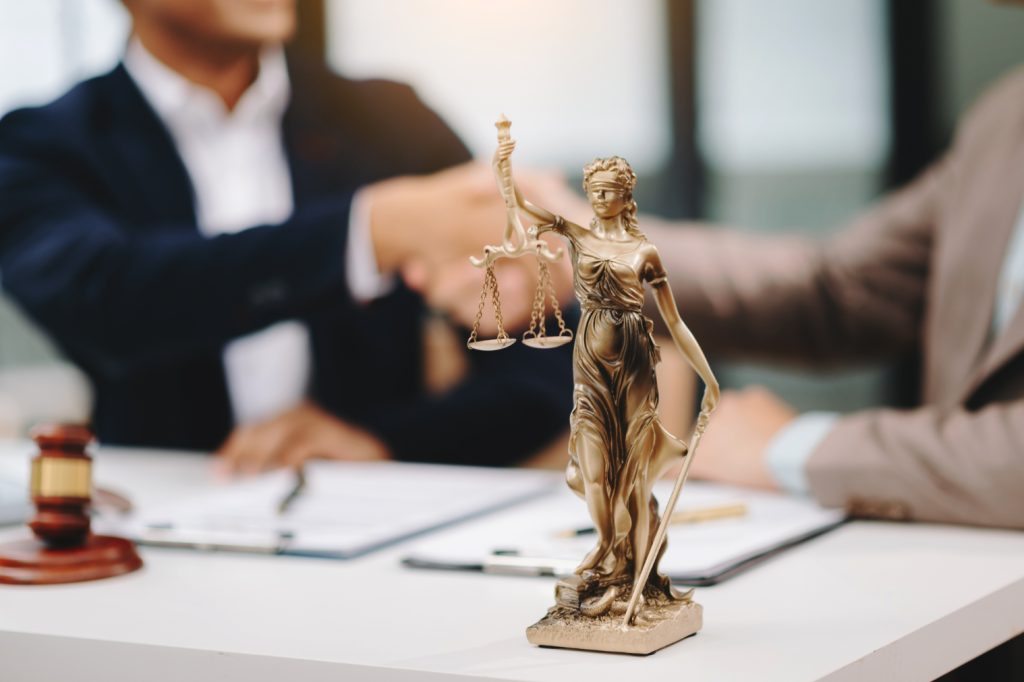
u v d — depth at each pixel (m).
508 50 2.38
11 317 2.39
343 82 2.40
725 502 1.34
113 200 2.36
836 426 1.36
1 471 1.46
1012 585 0.97
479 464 2.36
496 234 2.33
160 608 0.92
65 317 2.34
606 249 0.78
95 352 2.36
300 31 2.39
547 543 1.13
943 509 1.23
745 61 2.37
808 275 2.21
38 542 1.06
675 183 2.39
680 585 0.97
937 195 2.12
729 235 2.37
